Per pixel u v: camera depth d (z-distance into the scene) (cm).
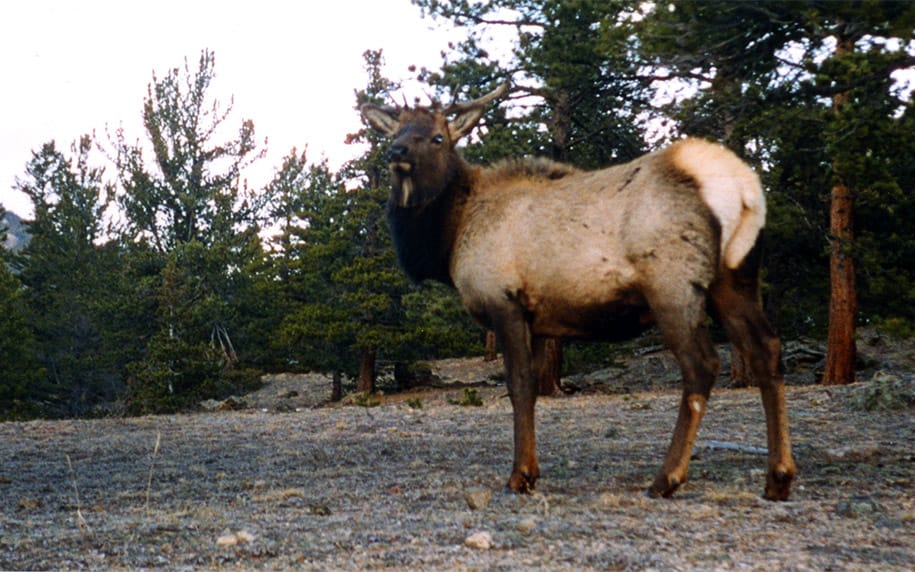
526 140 2036
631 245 567
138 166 3600
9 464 886
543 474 712
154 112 3588
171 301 3061
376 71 3020
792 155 1185
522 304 606
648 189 570
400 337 2809
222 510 579
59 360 3822
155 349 2945
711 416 1212
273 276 3500
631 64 884
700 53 789
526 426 606
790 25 769
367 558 429
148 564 430
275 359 3738
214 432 1152
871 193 1672
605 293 581
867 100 797
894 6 705
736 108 820
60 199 4284
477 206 629
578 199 594
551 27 1920
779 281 2180
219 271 3478
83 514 584
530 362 606
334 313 2906
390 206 662
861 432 984
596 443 948
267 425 1227
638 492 611
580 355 2603
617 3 1764
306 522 522
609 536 468
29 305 4181
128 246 3672
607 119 2098
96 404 3841
